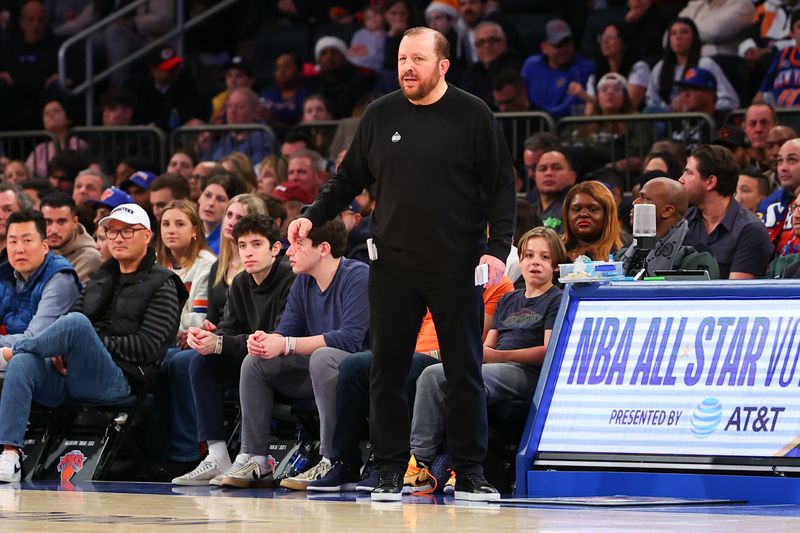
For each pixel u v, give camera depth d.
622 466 13.26
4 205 19.84
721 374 13.20
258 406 15.77
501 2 31.67
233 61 32.22
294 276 16.95
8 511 11.48
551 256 15.70
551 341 14.11
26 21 34.12
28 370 16.75
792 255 16.06
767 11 27.38
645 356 13.59
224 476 15.56
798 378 12.86
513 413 15.03
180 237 19.42
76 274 18.83
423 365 15.33
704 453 12.98
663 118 23.70
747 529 9.30
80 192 24.16
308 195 22.81
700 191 16.95
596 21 30.12
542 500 12.70
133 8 33.59
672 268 15.16
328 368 15.22
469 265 12.87
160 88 32.91
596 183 16.52
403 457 13.23
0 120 33.41
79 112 32.62
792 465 12.56
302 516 10.78
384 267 13.01
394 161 12.82
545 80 27.98
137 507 11.94
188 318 19.00
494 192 12.98
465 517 10.59
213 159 28.08
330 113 29.02
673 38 26.55
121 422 17.47
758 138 22.00
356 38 31.97
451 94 12.88
